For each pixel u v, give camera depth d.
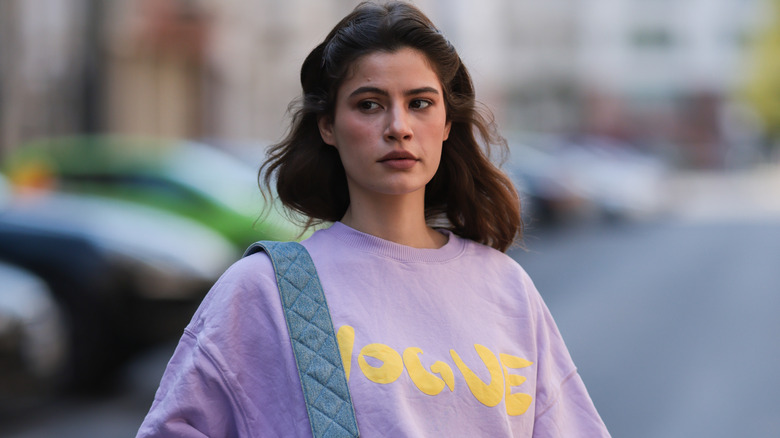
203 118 29.42
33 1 19.45
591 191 22.81
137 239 7.83
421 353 2.21
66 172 11.28
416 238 2.44
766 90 62.97
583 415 2.44
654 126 63.22
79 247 7.44
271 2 34.00
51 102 20.03
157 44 25.47
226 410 2.20
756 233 21.66
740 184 44.56
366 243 2.33
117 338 7.48
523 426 2.27
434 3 57.31
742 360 8.76
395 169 2.27
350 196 2.45
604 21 62.62
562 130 62.50
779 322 10.73
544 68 62.34
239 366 2.19
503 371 2.28
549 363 2.41
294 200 2.58
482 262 2.46
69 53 20.22
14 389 7.03
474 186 2.61
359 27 2.29
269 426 2.16
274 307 2.21
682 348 9.30
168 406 2.17
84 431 6.59
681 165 58.19
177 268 7.82
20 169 11.27
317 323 2.19
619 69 62.91
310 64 2.40
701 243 19.62
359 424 2.09
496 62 60.97
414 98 2.29
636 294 12.84
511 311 2.40
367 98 2.28
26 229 7.47
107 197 11.07
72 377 7.39
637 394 7.55
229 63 30.78
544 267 15.64
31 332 7.05
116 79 23.56
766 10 62.44
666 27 63.00
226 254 8.95
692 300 12.37
